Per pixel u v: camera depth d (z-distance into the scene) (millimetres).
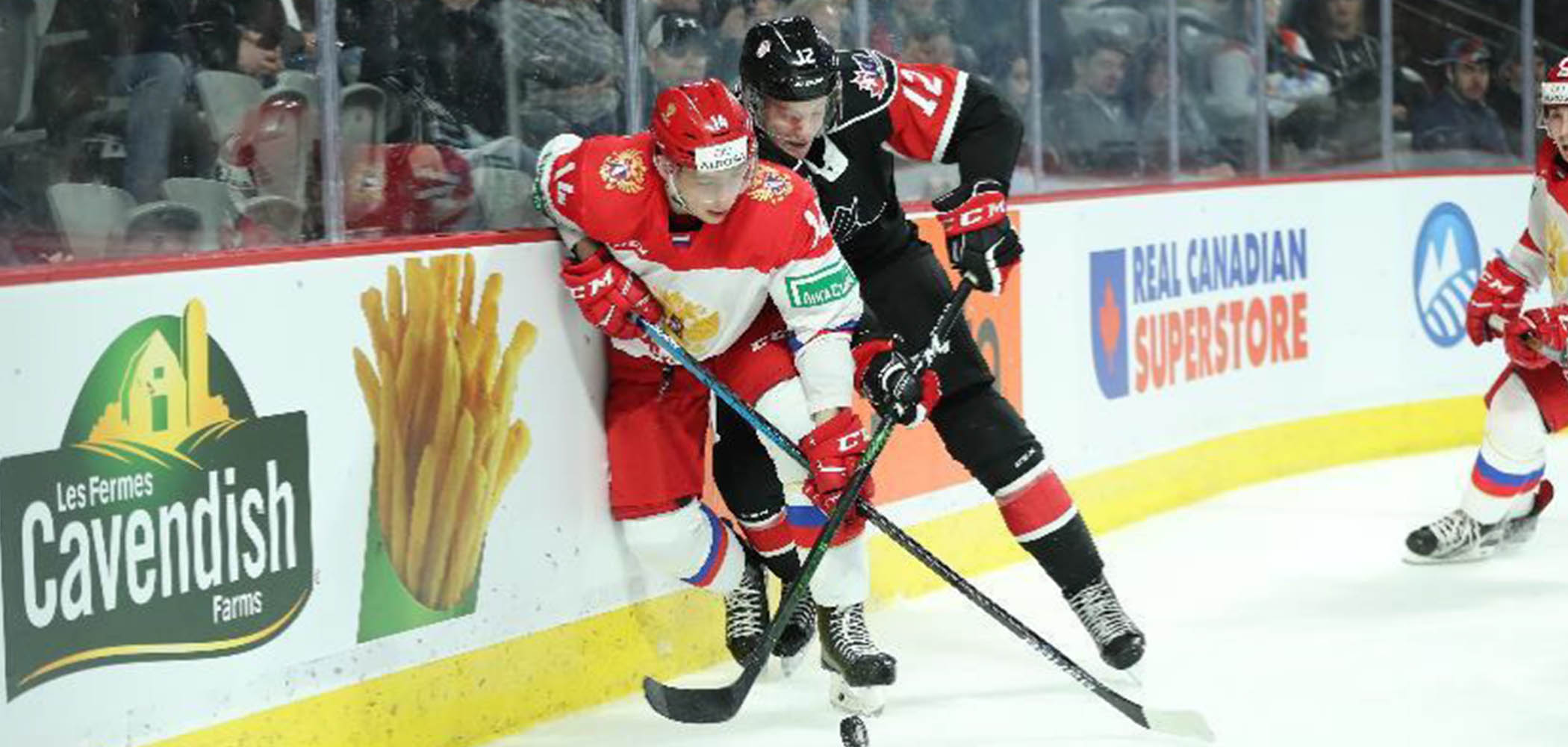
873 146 9742
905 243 10195
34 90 7773
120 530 7641
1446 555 12648
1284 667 10297
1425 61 17344
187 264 7840
